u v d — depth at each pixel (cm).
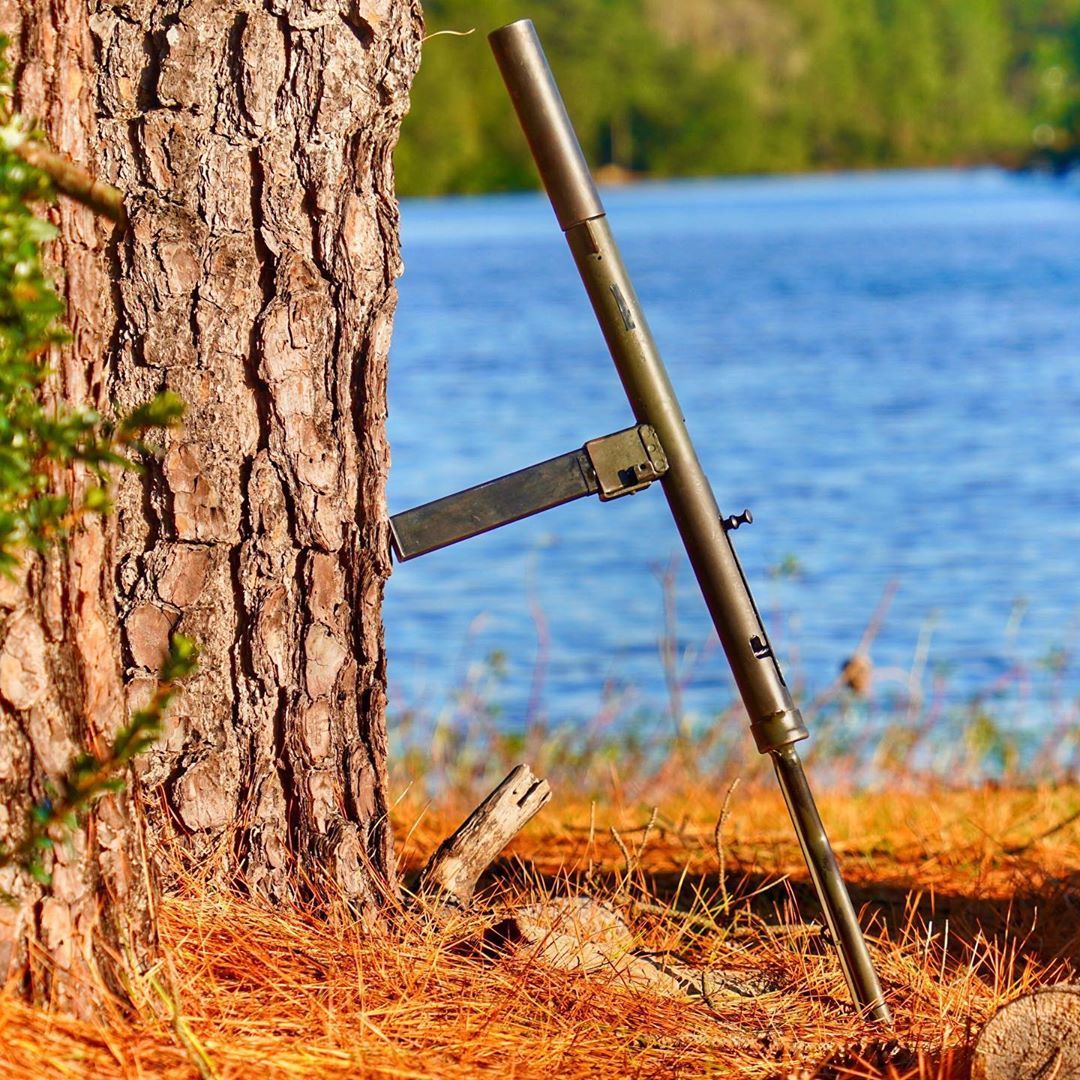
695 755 1058
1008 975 491
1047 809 830
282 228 464
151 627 459
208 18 455
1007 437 3612
